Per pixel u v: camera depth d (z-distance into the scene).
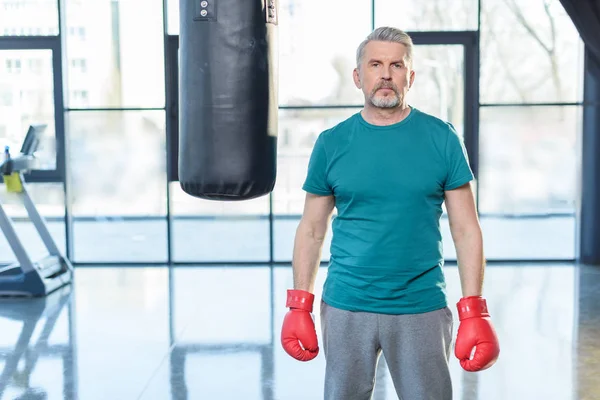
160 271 6.67
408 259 2.15
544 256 7.05
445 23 6.82
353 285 2.18
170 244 6.94
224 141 2.71
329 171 2.21
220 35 2.68
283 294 5.68
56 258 6.20
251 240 7.34
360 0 6.84
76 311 5.23
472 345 2.10
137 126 7.05
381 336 2.18
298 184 7.14
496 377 3.82
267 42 2.75
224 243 7.33
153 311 5.20
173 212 7.00
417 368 2.17
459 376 3.84
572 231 7.04
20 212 7.51
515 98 6.92
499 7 6.85
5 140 7.01
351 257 2.19
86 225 7.24
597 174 6.70
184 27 2.75
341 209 2.22
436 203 2.19
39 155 7.01
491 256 7.00
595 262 6.77
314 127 6.99
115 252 7.25
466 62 6.83
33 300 5.59
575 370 3.91
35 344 4.44
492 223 7.07
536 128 6.95
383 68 2.12
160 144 7.08
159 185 7.16
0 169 5.79
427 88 6.88
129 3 6.91
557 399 3.51
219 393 3.61
